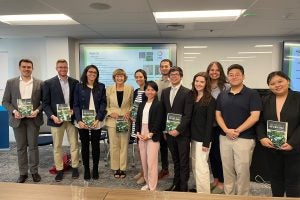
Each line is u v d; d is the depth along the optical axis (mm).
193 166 2869
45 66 5750
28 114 3223
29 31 4840
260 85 5516
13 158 4566
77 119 3314
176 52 5641
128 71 5754
